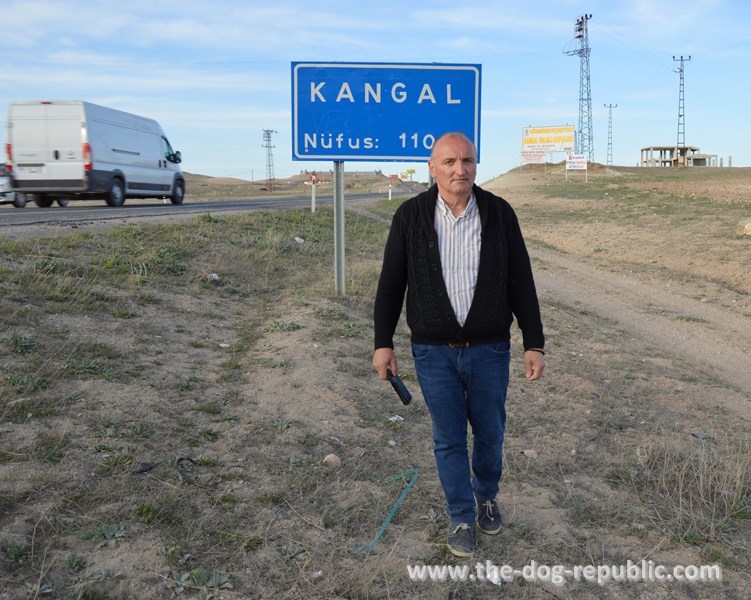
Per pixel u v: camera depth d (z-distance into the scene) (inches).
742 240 829.2
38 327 243.0
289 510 146.9
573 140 3142.2
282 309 348.5
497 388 131.8
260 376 236.8
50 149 745.0
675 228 979.9
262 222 633.0
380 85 382.0
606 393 267.1
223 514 141.9
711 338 446.6
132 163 837.2
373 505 153.1
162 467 158.2
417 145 384.8
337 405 215.9
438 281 127.3
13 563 117.1
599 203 1470.2
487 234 126.7
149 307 307.0
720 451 209.2
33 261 333.1
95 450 160.2
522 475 176.7
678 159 4052.7
